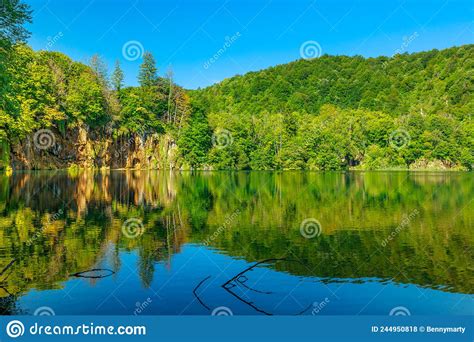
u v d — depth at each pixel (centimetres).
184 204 3566
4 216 2744
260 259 1791
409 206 3450
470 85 15825
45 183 5288
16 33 3062
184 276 1548
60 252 1850
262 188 5356
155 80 12706
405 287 1454
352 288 1442
